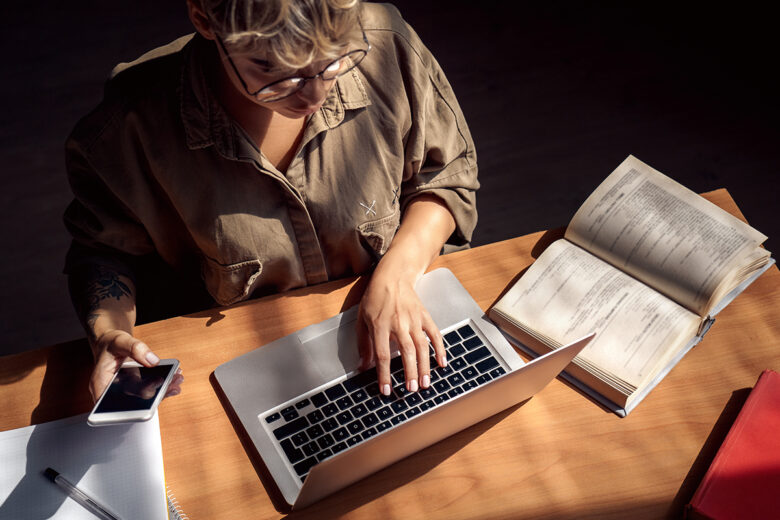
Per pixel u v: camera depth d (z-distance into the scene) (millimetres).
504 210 2426
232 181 1124
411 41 1186
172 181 1109
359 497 1020
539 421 1089
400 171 1239
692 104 2639
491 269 1266
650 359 1095
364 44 955
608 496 1024
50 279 2293
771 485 978
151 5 2965
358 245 1273
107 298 1176
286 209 1187
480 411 1021
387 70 1162
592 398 1110
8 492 997
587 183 2477
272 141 1104
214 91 1048
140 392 997
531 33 2867
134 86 1069
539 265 1217
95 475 1014
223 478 1034
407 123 1211
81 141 1079
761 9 2859
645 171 1279
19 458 1028
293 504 971
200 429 1077
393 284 1173
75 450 1037
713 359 1149
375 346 1108
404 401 1074
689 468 1045
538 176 2498
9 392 1109
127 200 1143
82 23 2914
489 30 2883
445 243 1448
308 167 1155
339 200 1191
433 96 1253
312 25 786
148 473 1018
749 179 2451
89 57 2818
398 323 1127
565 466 1051
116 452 1036
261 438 1045
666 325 1123
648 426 1083
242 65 860
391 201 1255
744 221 1298
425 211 1314
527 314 1156
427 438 1010
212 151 1088
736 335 1175
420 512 1012
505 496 1025
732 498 969
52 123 2641
